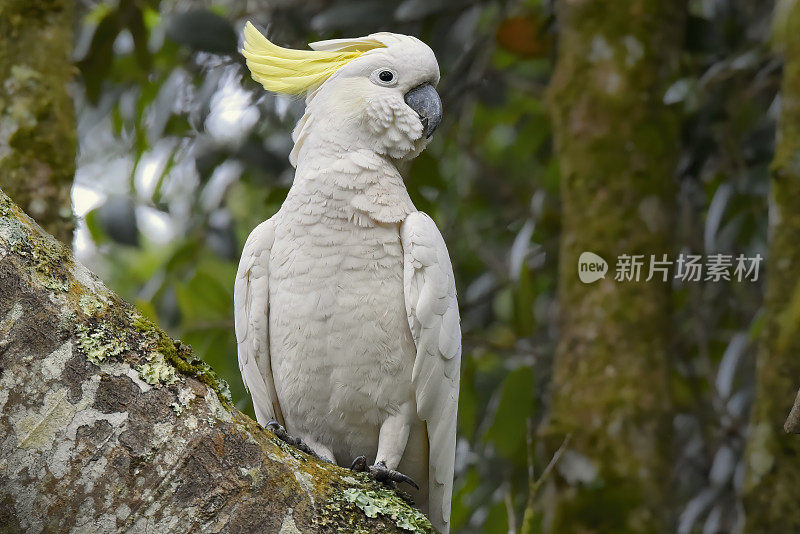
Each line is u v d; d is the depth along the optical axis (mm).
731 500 10453
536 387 11070
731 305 11398
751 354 10922
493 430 9617
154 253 13391
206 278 10320
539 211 10938
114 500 4086
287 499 4441
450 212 12602
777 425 8719
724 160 11094
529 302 10055
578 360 9602
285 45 11281
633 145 9906
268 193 11250
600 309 9625
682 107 10609
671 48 10266
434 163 10852
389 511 4754
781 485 8672
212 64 11312
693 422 11375
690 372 10875
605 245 9734
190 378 4414
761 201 10305
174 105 11133
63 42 8055
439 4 11188
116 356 4250
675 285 10695
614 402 9312
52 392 4105
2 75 7848
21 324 4141
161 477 4152
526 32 11258
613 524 8961
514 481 10086
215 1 12234
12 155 7750
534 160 13281
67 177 7926
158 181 11211
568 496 9117
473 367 10531
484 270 12492
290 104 10930
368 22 11164
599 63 10094
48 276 4277
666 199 9883
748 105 10742
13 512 4023
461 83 12414
